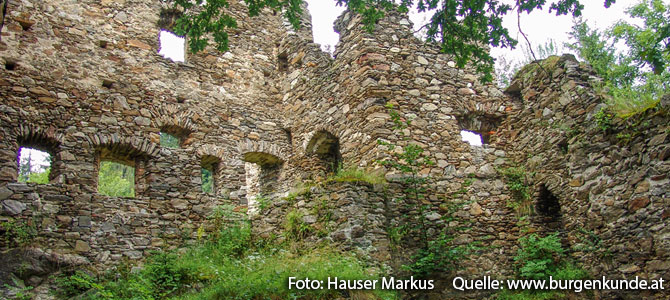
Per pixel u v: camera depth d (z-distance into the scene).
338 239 8.70
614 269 8.54
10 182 8.98
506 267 10.00
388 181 9.70
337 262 7.99
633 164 8.55
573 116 9.86
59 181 9.45
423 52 11.52
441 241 9.17
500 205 10.59
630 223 8.42
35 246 8.64
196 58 12.38
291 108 12.97
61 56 10.52
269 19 14.15
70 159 9.77
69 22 10.90
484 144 11.32
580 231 9.27
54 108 10.02
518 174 10.75
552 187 9.99
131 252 9.55
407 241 9.24
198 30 8.70
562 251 9.17
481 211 10.41
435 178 10.34
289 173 12.47
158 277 8.53
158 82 11.55
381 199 9.34
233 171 11.75
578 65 10.30
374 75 10.83
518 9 7.95
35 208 8.98
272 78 13.52
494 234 10.30
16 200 8.87
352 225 8.69
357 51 11.30
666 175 8.04
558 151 10.06
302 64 13.03
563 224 9.77
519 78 11.49
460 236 9.95
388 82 10.89
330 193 9.17
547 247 9.27
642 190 8.33
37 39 10.38
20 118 9.60
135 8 11.92
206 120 11.87
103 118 10.50
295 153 12.46
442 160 10.62
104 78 10.87
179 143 11.82
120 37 11.45
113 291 8.24
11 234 8.55
